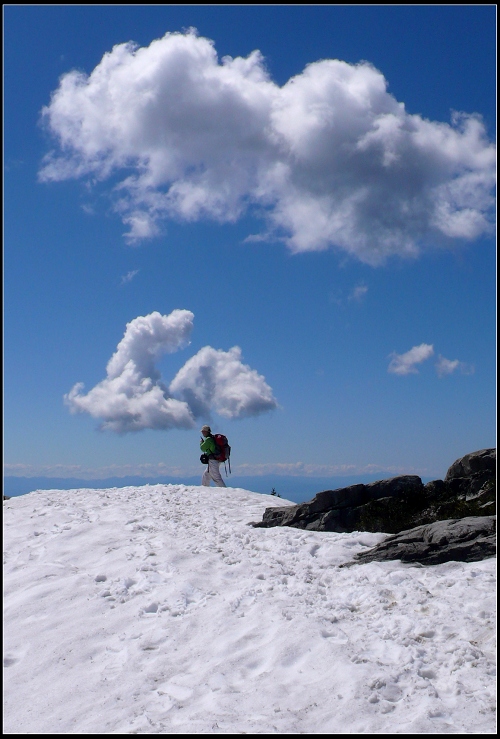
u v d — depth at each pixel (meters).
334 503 13.78
